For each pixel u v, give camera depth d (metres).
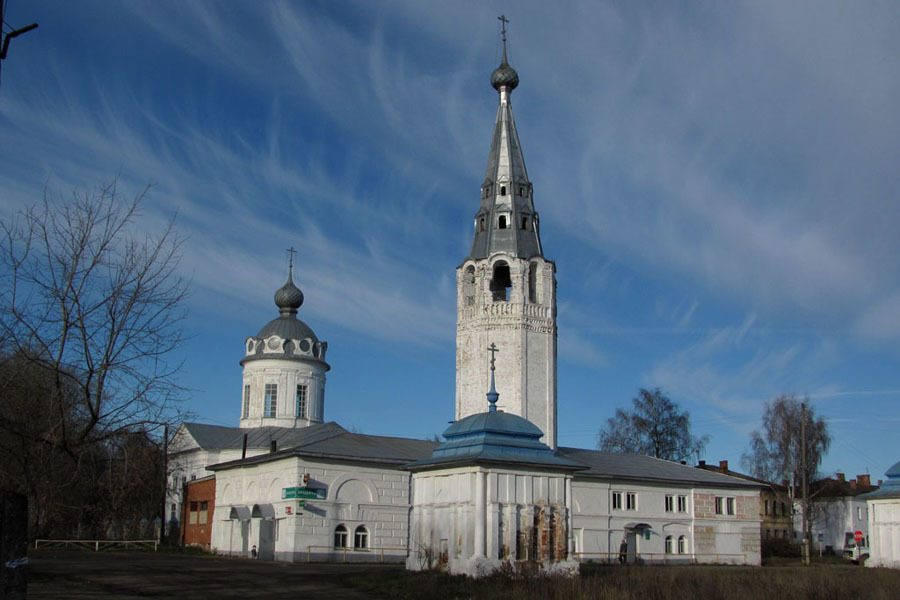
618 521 65.44
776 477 81.06
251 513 56.69
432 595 26.73
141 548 59.69
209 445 72.44
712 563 68.81
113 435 23.45
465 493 31.81
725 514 71.00
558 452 61.47
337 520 53.66
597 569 37.38
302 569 38.34
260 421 77.44
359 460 55.00
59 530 56.53
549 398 61.06
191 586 29.27
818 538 97.31
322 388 80.56
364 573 33.19
